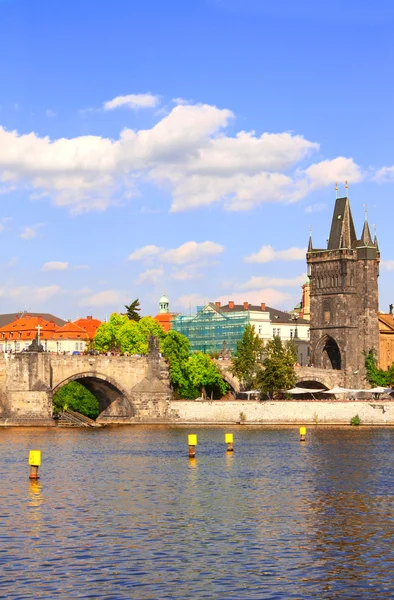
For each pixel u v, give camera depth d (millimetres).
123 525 70188
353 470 107125
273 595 52781
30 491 87688
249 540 65312
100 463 114125
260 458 122250
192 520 72375
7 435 167625
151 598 52156
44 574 56344
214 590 53531
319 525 70562
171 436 167000
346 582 55125
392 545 63906
